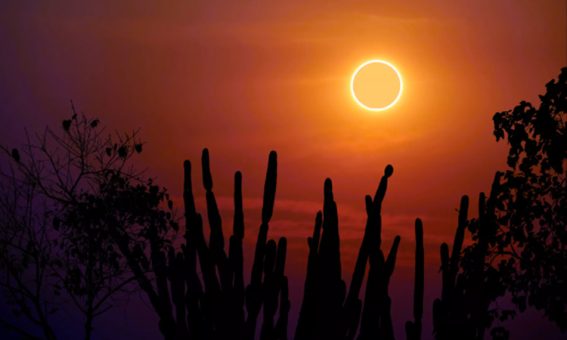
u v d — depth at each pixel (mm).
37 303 29094
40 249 29750
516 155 31312
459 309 12711
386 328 11859
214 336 11867
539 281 30219
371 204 12242
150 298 12438
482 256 13242
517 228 30359
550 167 30875
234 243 12023
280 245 12086
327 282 11742
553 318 29703
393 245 12164
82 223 29453
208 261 12062
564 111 30656
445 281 12820
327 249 11820
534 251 30281
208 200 12273
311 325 11672
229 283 11914
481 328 12828
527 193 30594
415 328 12367
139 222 28750
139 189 29297
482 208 13586
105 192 29203
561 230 30297
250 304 11930
